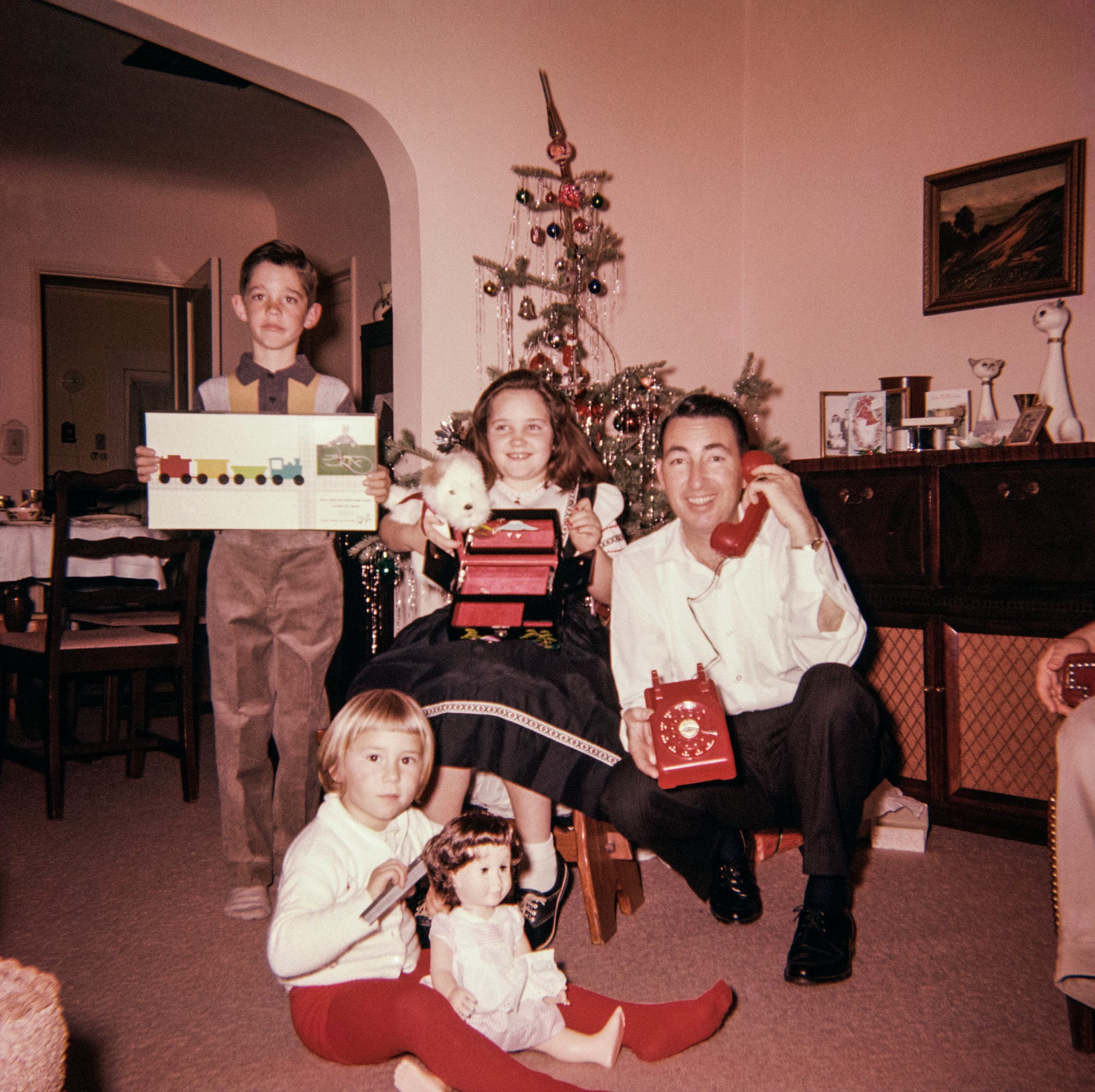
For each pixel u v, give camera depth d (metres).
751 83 3.45
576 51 2.95
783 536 1.71
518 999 1.29
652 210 3.19
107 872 2.16
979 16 2.86
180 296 5.73
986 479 2.37
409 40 2.56
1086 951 1.29
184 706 2.79
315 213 5.47
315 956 1.26
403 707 1.44
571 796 1.66
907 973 1.61
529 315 2.59
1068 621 2.26
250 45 2.28
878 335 3.12
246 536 1.95
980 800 2.41
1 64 4.11
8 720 3.84
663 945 1.75
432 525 1.78
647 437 2.47
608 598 1.87
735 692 1.73
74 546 2.65
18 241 5.25
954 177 2.89
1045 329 2.62
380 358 3.98
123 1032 1.44
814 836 1.57
